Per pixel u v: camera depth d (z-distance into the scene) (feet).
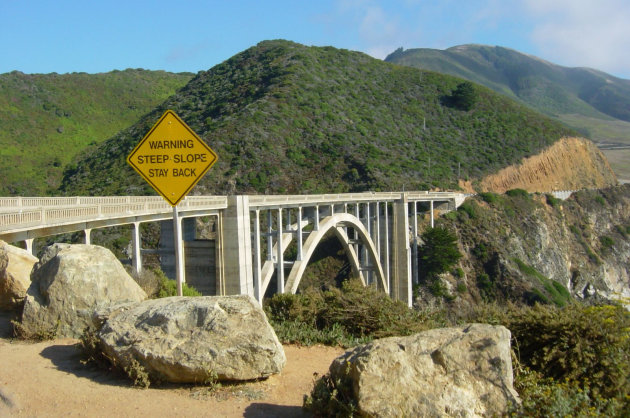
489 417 18.65
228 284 88.94
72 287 29.50
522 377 23.53
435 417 18.28
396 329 38.22
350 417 18.62
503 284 174.40
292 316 41.42
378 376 18.97
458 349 19.60
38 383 22.41
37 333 28.66
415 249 165.99
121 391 22.08
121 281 31.24
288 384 24.20
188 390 22.49
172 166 29.94
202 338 23.03
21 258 33.58
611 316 27.76
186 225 92.58
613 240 235.61
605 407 21.70
